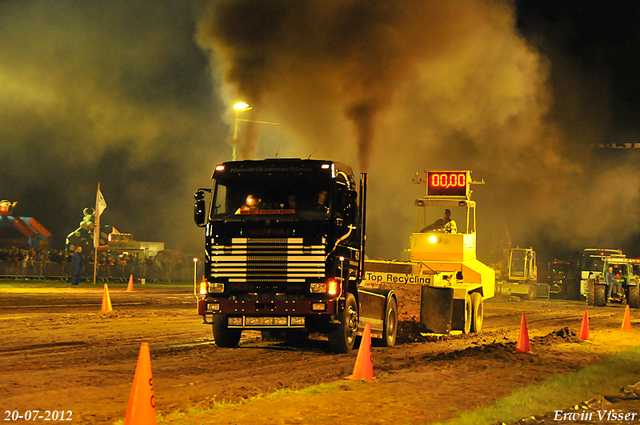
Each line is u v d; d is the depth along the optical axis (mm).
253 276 11656
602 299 33000
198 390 8047
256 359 10914
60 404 7129
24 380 8344
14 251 33531
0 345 11742
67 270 34625
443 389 8445
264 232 11680
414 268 16609
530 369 10344
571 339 14938
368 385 8492
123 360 10273
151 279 38062
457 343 14406
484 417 6871
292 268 11578
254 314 11523
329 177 11867
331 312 11414
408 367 10352
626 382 9477
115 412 6867
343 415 6895
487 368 10273
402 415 6973
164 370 9484
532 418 7109
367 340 9070
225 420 6535
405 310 16422
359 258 12898
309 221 11617
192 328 15602
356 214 12508
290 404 7266
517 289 36281
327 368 10109
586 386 9016
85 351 11195
